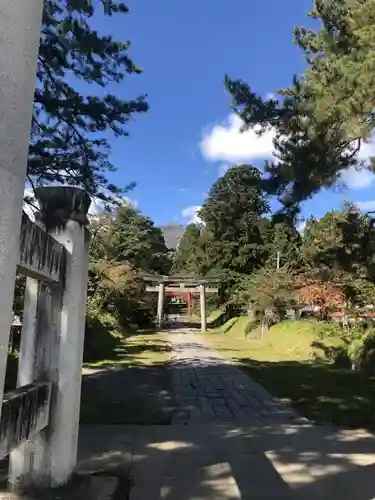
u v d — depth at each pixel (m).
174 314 45.44
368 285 14.89
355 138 6.67
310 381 10.32
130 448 5.05
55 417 3.65
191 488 3.92
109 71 6.91
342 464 4.55
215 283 33.69
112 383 9.91
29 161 6.56
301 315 22.05
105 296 22.47
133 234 29.39
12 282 2.26
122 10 6.89
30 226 3.00
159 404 7.86
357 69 6.24
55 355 3.72
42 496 3.53
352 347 13.14
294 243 28.55
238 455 4.85
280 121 7.71
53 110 6.67
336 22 7.48
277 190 7.68
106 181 7.30
